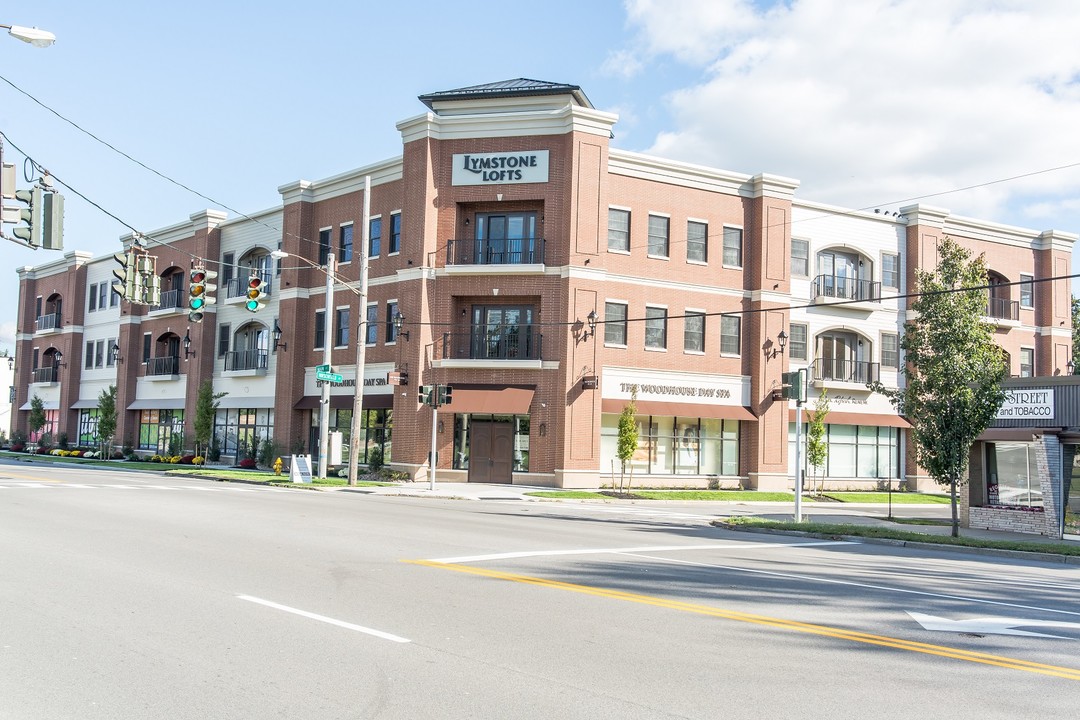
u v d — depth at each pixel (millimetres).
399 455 33750
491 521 18781
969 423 19953
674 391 34938
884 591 11031
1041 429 22047
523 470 33062
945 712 5836
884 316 40312
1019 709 5957
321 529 15242
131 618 7918
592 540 15648
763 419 36250
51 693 5793
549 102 35344
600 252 32938
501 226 34156
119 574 10125
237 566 10852
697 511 27000
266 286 42625
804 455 38156
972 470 24375
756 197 37062
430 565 11391
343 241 38781
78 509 17719
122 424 51281
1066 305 45000
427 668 6480
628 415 32156
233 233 45438
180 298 48156
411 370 33688
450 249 33875
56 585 9414
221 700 5680
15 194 13727
